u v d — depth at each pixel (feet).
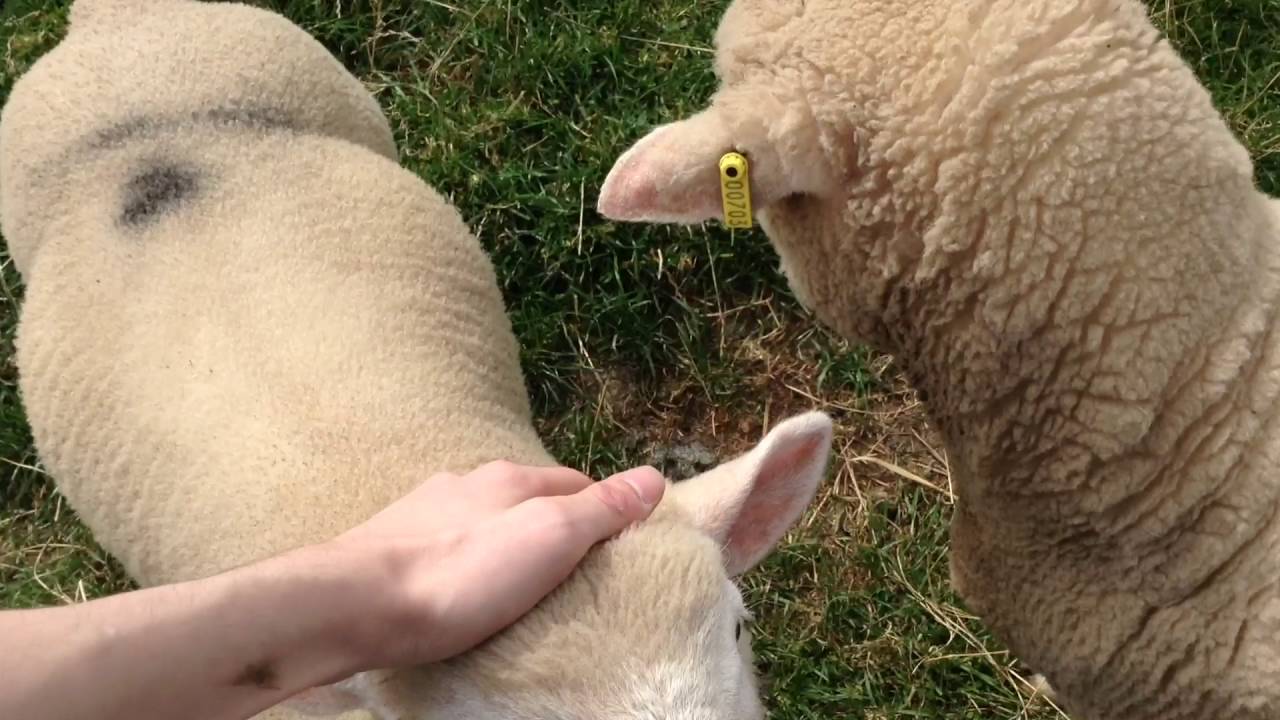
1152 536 2.14
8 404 3.62
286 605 1.49
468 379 2.52
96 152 2.65
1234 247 1.97
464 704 1.71
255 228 2.52
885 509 3.48
